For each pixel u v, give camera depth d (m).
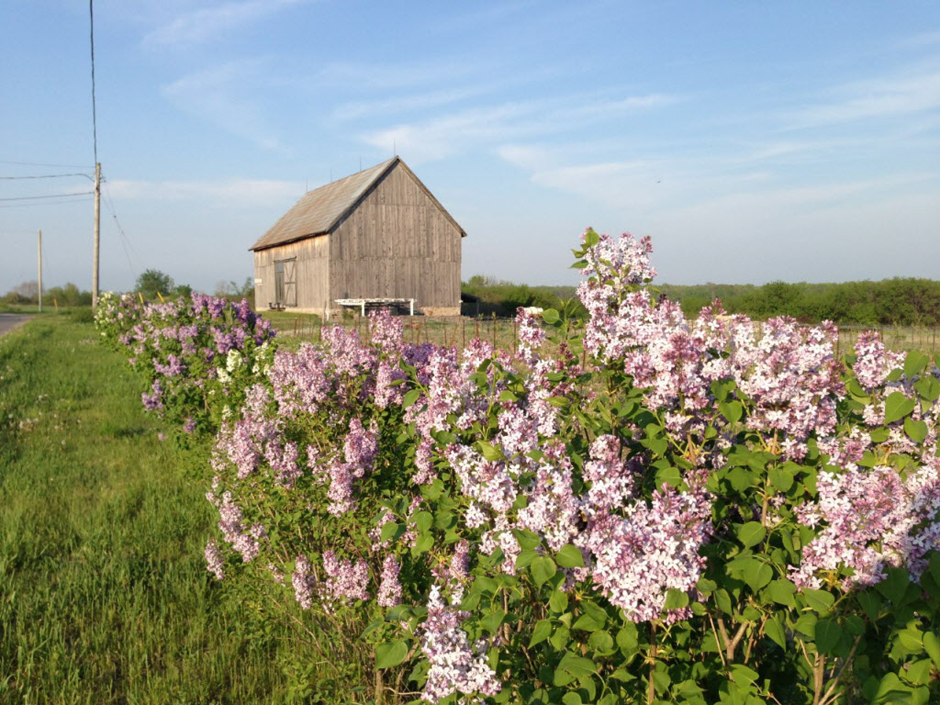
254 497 4.82
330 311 34.00
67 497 7.55
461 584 3.25
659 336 2.96
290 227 42.44
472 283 62.56
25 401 13.28
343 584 4.04
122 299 19.92
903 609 2.30
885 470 2.44
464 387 3.46
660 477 2.68
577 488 2.87
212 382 8.98
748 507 2.87
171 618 5.07
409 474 4.57
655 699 2.48
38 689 4.23
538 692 2.60
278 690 4.24
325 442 5.02
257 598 4.97
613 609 2.62
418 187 35.81
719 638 2.88
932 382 2.67
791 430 2.64
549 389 3.52
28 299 98.38
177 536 6.57
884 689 2.17
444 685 2.49
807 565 2.45
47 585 5.43
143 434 10.66
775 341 2.75
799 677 3.01
